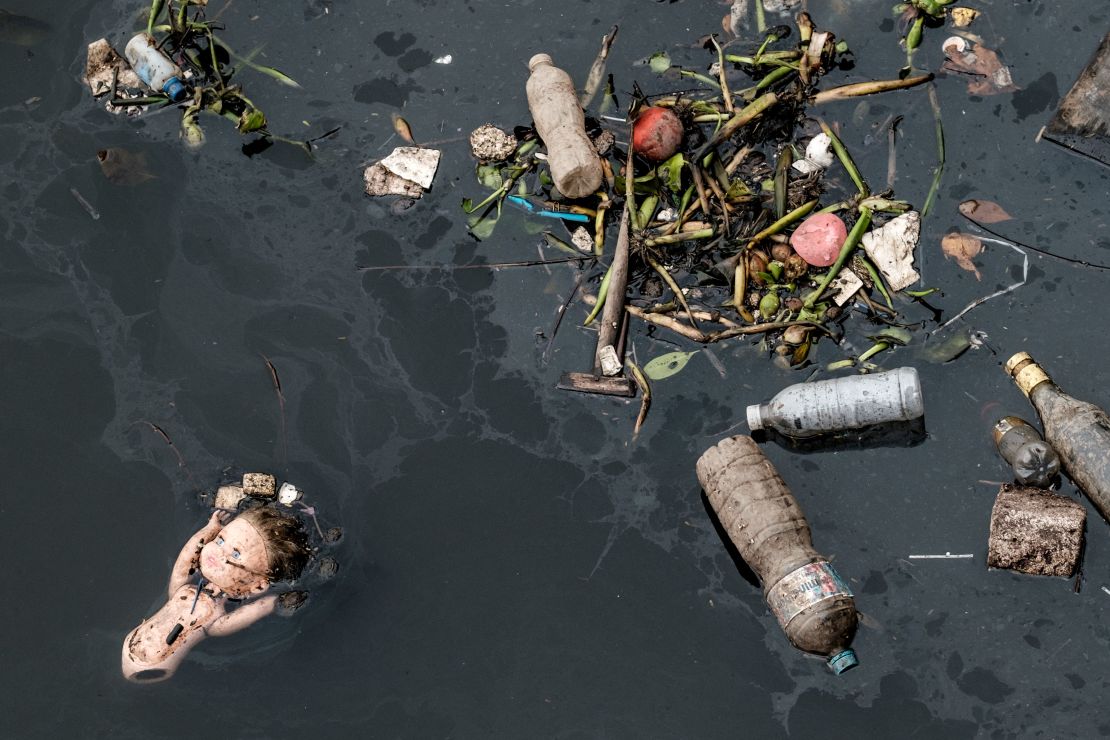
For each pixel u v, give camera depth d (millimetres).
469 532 3469
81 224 3736
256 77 3814
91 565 3504
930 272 3541
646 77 3719
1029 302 3514
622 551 3438
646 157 3613
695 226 3576
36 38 3891
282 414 3570
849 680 3340
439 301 3615
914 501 3424
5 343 3658
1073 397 3424
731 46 3727
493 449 3514
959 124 3635
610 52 3752
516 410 3533
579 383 3527
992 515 3377
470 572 3447
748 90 3668
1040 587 3365
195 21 3857
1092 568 3367
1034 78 3660
